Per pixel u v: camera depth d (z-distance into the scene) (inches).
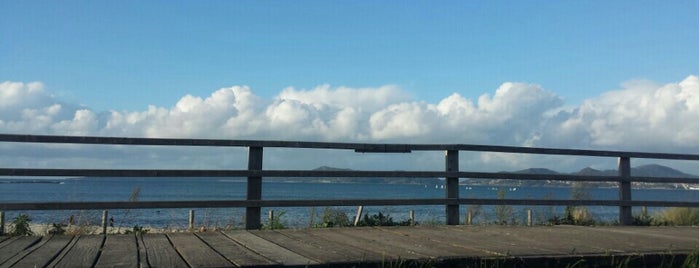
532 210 448.8
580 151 360.5
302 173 306.2
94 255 202.8
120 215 697.0
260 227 296.4
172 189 2770.7
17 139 262.7
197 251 213.8
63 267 180.2
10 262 187.6
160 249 218.5
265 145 297.0
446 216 333.7
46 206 261.9
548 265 210.4
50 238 249.1
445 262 200.8
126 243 235.0
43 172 264.7
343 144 312.0
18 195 2635.3
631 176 375.6
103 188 2514.8
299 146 303.4
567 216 412.2
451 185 333.1
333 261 193.0
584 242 255.8
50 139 267.1
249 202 293.1
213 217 422.6
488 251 220.5
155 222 640.4
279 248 224.4
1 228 316.5
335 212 395.5
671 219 438.6
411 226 321.1
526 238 268.1
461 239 259.9
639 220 384.5
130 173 278.2
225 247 225.6
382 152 319.3
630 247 240.7
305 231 285.6
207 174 289.6
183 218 732.7
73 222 360.8
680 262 227.0
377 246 233.3
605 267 217.2
